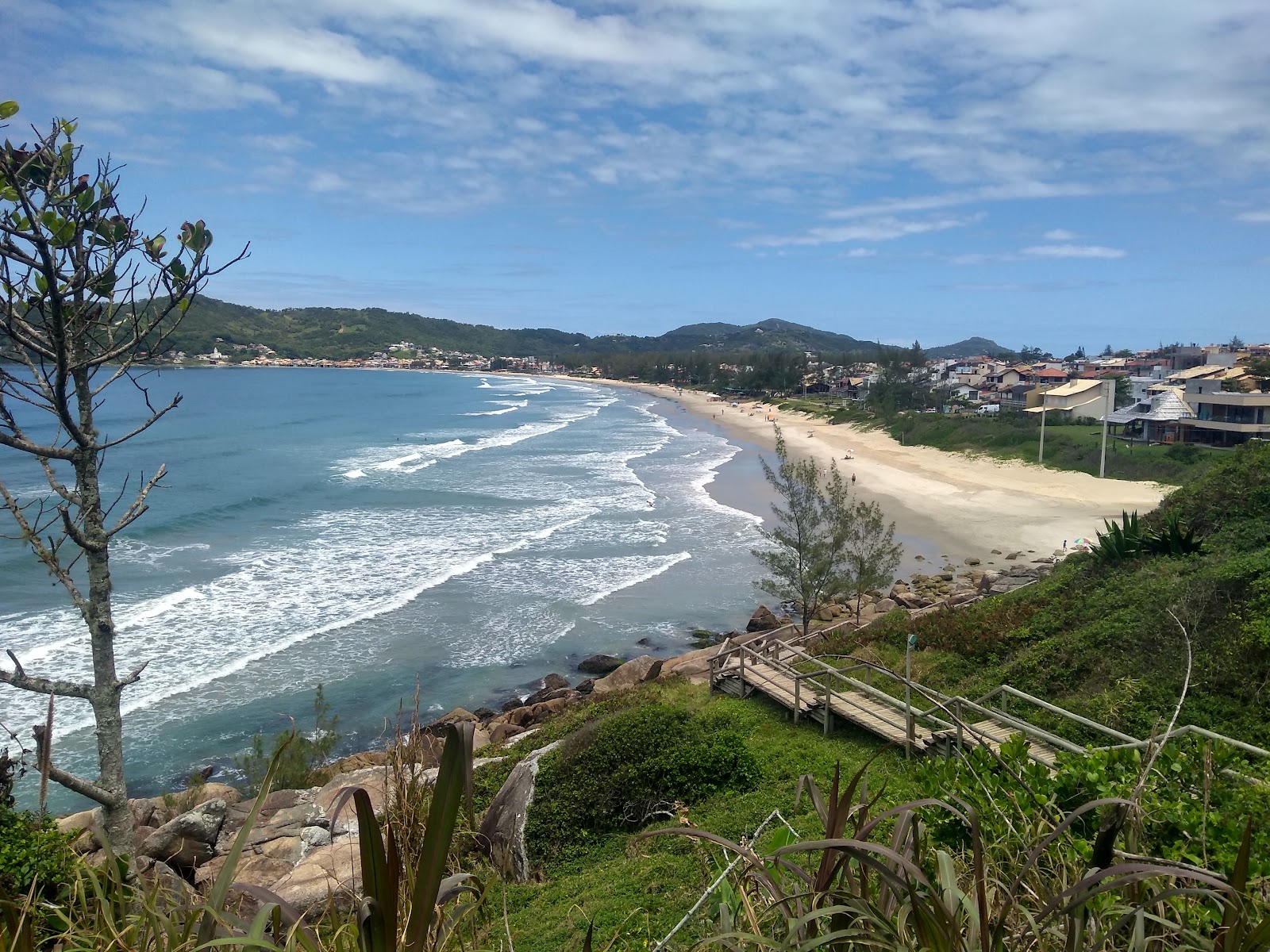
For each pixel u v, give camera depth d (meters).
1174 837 4.58
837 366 172.25
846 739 13.17
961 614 19.05
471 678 24.59
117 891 3.45
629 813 11.05
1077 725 11.50
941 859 2.55
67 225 5.75
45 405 6.48
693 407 132.75
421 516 44.69
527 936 8.03
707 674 20.62
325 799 12.70
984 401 118.25
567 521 43.78
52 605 29.08
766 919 3.31
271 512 45.03
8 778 8.12
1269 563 14.05
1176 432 63.59
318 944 2.66
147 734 20.53
